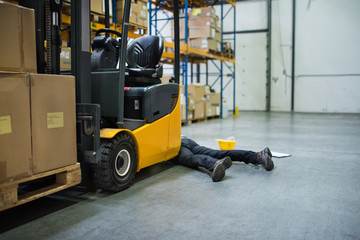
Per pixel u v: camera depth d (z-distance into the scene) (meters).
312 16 14.72
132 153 3.34
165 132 3.93
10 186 2.20
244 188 3.39
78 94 2.94
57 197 3.07
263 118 12.25
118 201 2.97
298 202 2.96
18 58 2.22
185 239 2.21
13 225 2.43
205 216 2.62
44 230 2.35
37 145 2.38
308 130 8.43
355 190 3.33
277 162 4.65
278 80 15.61
